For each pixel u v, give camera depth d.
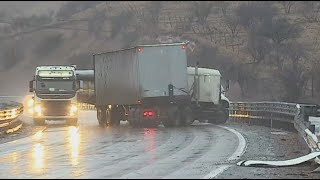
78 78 66.12
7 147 37.19
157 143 37.62
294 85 80.12
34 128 58.44
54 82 63.00
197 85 58.75
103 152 32.62
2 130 49.78
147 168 25.36
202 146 35.03
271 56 88.62
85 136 45.44
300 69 80.81
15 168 25.86
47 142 40.53
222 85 65.81
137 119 54.50
